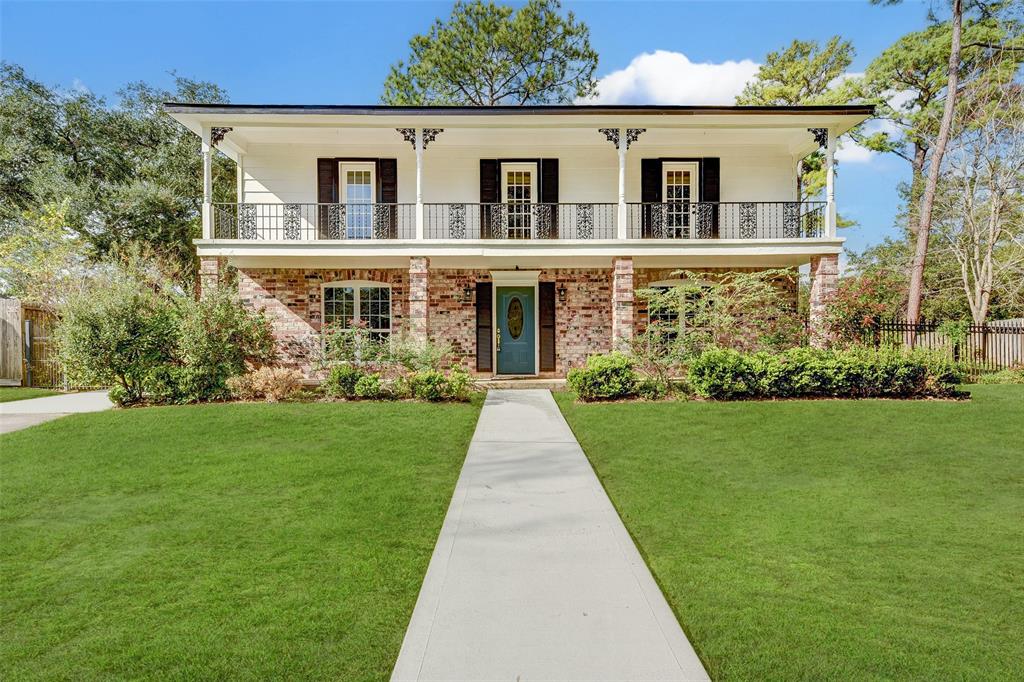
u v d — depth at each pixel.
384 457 6.77
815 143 13.39
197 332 10.35
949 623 3.16
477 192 14.16
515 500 5.27
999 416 8.48
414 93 20.77
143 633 3.08
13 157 18.56
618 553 4.09
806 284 23.12
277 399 10.35
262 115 11.82
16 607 3.37
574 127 12.45
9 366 14.12
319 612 3.29
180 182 20.12
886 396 10.06
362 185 14.11
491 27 20.08
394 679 2.64
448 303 14.29
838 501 5.24
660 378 10.80
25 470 6.31
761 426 8.06
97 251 17.97
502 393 11.44
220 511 5.02
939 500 5.26
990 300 21.17
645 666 2.74
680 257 13.41
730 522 4.74
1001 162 18.02
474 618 3.19
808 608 3.32
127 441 7.51
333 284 14.07
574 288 14.34
